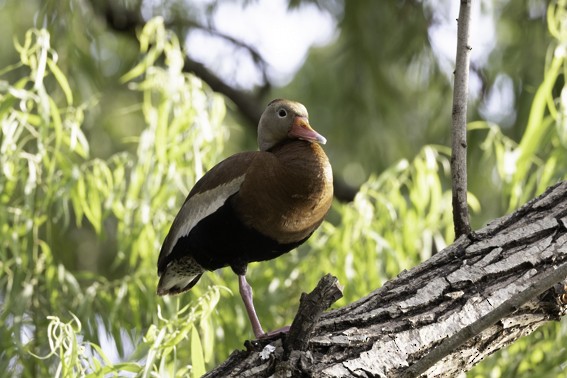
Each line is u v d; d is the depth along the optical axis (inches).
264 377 269.7
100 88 620.7
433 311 283.6
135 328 452.4
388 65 708.7
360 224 455.2
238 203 354.3
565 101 444.8
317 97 751.1
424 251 464.1
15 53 639.1
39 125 430.3
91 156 625.3
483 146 483.5
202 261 376.5
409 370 261.6
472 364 287.3
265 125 385.1
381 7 701.9
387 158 713.6
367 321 281.6
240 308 449.7
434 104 701.9
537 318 290.0
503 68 640.4
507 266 290.8
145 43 484.7
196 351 346.9
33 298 444.5
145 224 438.6
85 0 625.0
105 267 656.4
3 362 418.9
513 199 448.8
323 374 265.7
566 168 437.4
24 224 443.5
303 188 350.9
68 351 332.2
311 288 457.4
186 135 453.7
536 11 649.0
